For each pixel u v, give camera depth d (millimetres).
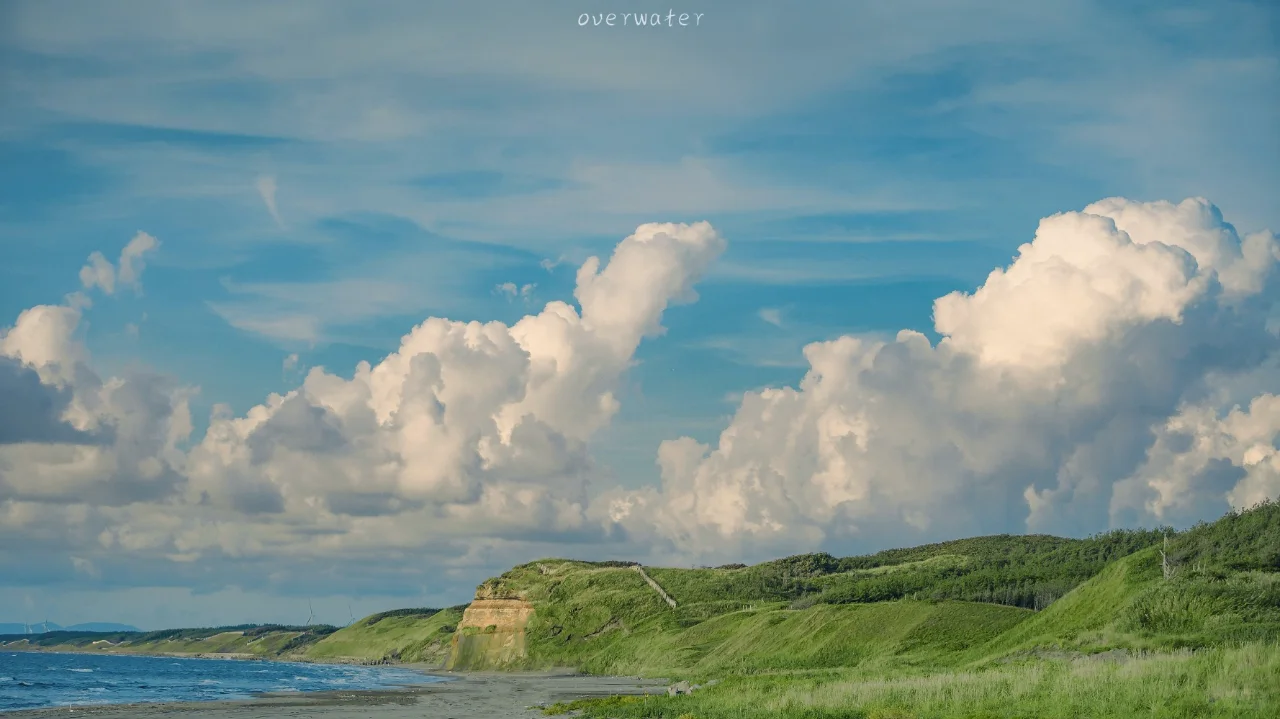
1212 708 40812
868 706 53438
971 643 111312
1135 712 41969
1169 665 49938
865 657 118125
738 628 174125
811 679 84375
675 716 61375
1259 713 38875
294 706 95250
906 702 53188
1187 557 93312
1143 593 82750
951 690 53938
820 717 51156
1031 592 149625
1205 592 78125
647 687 132875
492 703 101812
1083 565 182500
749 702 63781
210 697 117438
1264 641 63594
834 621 135125
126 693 127062
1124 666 53094
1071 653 74875
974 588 172625
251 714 83812
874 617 131875
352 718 79562
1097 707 43656
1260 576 81000
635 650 196875
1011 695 50594
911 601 137250
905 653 114500
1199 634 70562
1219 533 97625
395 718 79312
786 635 144375
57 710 89438
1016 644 95125
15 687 138000
